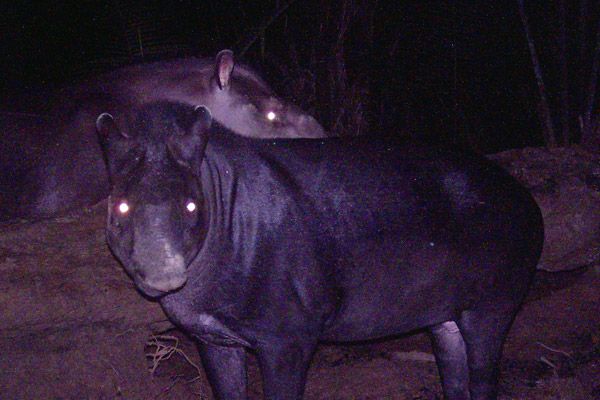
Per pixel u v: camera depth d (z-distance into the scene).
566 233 3.81
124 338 3.13
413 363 3.66
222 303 2.48
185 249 2.26
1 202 3.64
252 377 3.56
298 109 4.15
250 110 3.98
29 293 2.89
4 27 6.40
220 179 2.46
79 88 3.76
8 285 2.86
